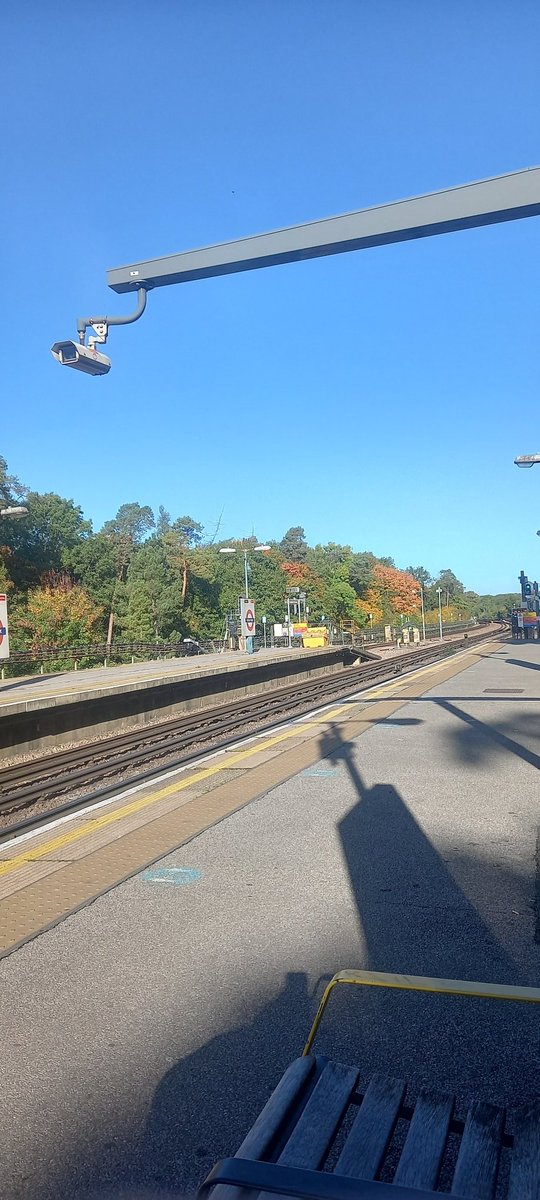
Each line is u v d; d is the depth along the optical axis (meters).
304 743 13.99
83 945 5.07
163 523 93.38
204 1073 3.53
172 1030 3.93
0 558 56.41
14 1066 3.64
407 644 66.38
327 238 6.86
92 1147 3.05
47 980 4.57
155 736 16.66
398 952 4.81
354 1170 2.28
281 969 4.61
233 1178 2.15
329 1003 4.18
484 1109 2.62
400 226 6.65
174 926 5.36
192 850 7.29
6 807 10.09
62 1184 2.84
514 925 5.23
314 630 49.38
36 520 63.12
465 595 167.00
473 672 30.14
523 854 6.86
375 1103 2.61
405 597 113.06
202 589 76.88
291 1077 2.73
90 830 8.38
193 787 10.54
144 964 4.74
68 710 17.41
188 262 7.27
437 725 15.30
